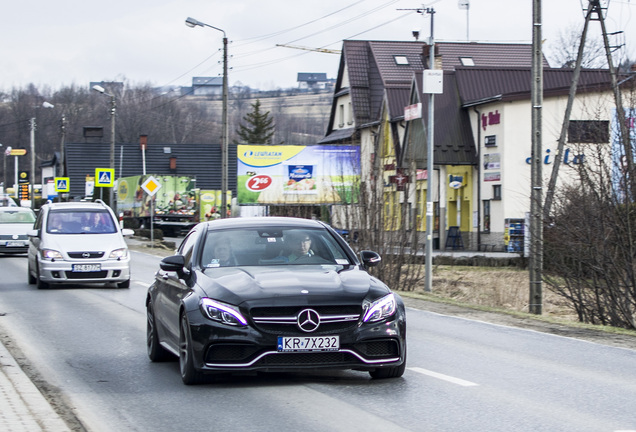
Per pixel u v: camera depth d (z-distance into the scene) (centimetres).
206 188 10681
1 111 14088
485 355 1389
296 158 7362
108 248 2703
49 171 13538
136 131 12512
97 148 10662
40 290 2686
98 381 1178
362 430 870
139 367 1295
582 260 2128
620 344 1526
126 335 1664
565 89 5138
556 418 924
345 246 1250
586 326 1795
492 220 5428
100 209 2877
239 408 980
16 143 14062
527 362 1319
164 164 10681
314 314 1038
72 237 2734
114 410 986
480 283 3341
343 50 8088
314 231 1265
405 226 3195
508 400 1022
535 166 2372
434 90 3159
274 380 1149
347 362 1054
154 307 1347
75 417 948
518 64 7925
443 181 5756
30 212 4581
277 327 1038
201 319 1055
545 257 2325
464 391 1077
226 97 5469
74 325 1820
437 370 1238
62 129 9681
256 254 1202
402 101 6612
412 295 2503
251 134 12925
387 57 7731
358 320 1057
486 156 5503
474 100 5641
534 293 2348
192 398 1042
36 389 1084
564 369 1253
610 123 2336
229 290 1070
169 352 1333
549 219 2275
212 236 1238
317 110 16125
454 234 5712
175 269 1179
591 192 2117
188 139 13012
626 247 2072
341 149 7288
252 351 1034
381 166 3541
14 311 2098
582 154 2161
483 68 5838
